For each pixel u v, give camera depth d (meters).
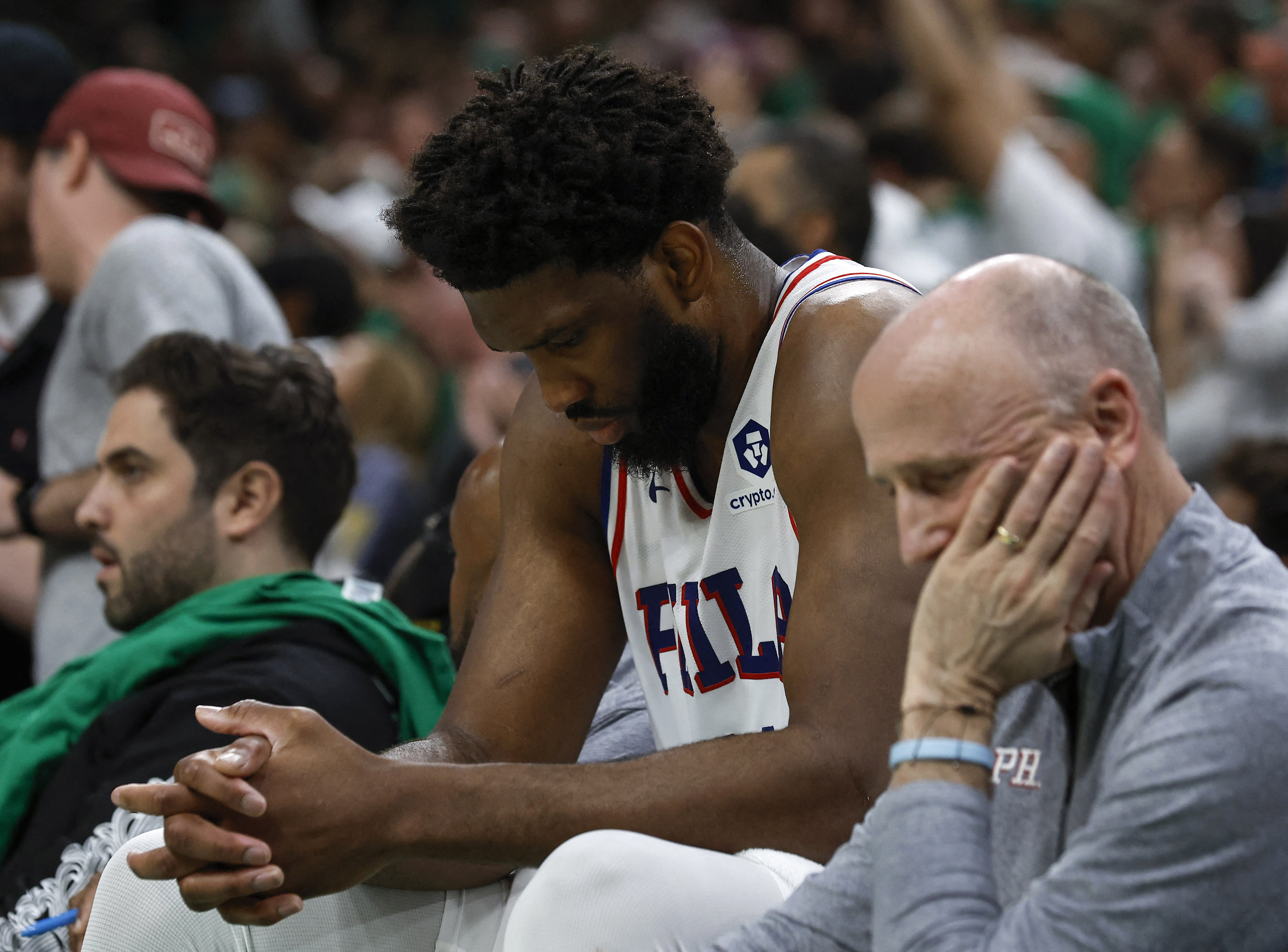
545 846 5.88
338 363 16.06
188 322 11.30
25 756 8.71
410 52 34.16
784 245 12.07
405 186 6.48
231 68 32.16
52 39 13.73
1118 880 4.52
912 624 5.96
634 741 7.71
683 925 5.57
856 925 5.18
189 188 12.45
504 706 6.86
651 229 6.12
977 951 4.53
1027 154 16.81
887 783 5.91
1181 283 16.42
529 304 6.05
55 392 11.62
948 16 16.80
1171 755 4.54
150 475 9.30
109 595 9.45
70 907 7.75
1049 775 5.09
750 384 6.58
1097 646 4.81
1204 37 20.66
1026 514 4.72
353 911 6.78
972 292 4.86
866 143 17.55
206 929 6.64
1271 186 19.05
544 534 7.14
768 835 5.93
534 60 6.36
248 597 9.00
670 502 6.91
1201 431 15.80
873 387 4.89
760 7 31.05
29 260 14.13
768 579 6.67
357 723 8.51
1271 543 9.88
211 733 8.13
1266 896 4.45
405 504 14.42
